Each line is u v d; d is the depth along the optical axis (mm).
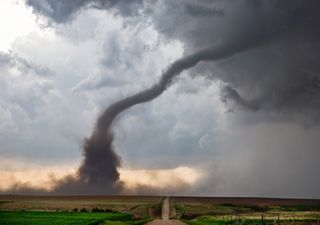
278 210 194375
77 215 122188
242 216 131125
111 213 141250
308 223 97375
